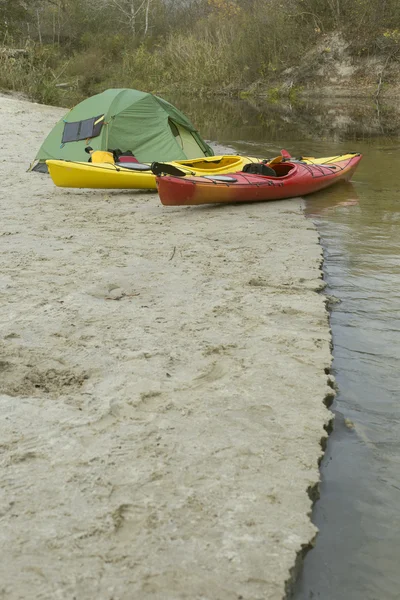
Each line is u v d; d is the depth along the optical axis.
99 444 2.93
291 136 15.41
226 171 8.55
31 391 3.43
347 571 2.37
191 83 29.84
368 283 5.36
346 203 8.35
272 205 8.05
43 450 2.87
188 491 2.62
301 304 4.70
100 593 2.10
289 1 29.84
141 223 7.06
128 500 2.55
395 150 12.98
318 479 2.75
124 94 10.15
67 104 22.88
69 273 5.30
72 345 3.95
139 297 4.79
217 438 3.01
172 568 2.21
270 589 2.15
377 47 26.70
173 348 3.94
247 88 28.97
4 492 2.58
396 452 3.10
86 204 8.01
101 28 40.28
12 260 5.62
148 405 3.29
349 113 20.84
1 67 23.30
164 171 7.71
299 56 28.36
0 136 13.64
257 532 2.41
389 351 4.15
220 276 5.29
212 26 33.34
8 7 33.41
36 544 2.30
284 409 3.29
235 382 3.54
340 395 3.59
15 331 4.12
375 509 2.71
